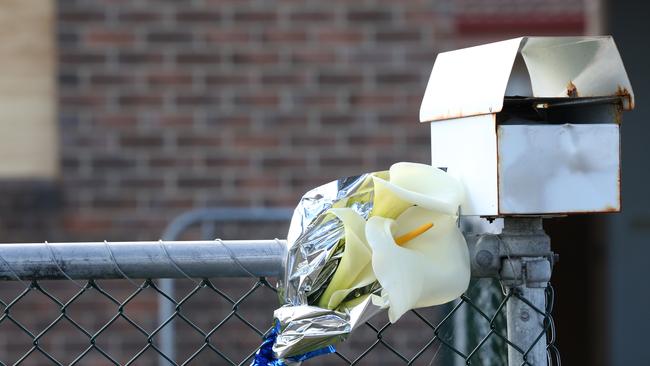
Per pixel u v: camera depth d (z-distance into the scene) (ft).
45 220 67.41
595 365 78.28
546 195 22.39
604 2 74.43
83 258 23.94
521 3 76.95
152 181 67.72
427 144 68.18
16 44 68.08
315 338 21.81
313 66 68.13
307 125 68.13
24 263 23.81
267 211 61.62
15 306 66.85
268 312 67.26
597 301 78.48
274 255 24.14
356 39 68.23
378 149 68.18
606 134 22.62
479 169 22.71
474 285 32.81
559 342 79.36
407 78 68.28
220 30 67.87
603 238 76.64
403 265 21.49
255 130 67.97
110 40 67.67
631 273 74.59
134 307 66.90
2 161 68.13
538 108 24.79
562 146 22.44
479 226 29.71
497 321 32.50
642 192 74.23
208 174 67.77
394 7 68.18
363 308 21.75
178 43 67.82
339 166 68.03
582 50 23.89
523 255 24.02
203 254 24.07
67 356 66.80
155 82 67.82
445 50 68.33
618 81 23.72
